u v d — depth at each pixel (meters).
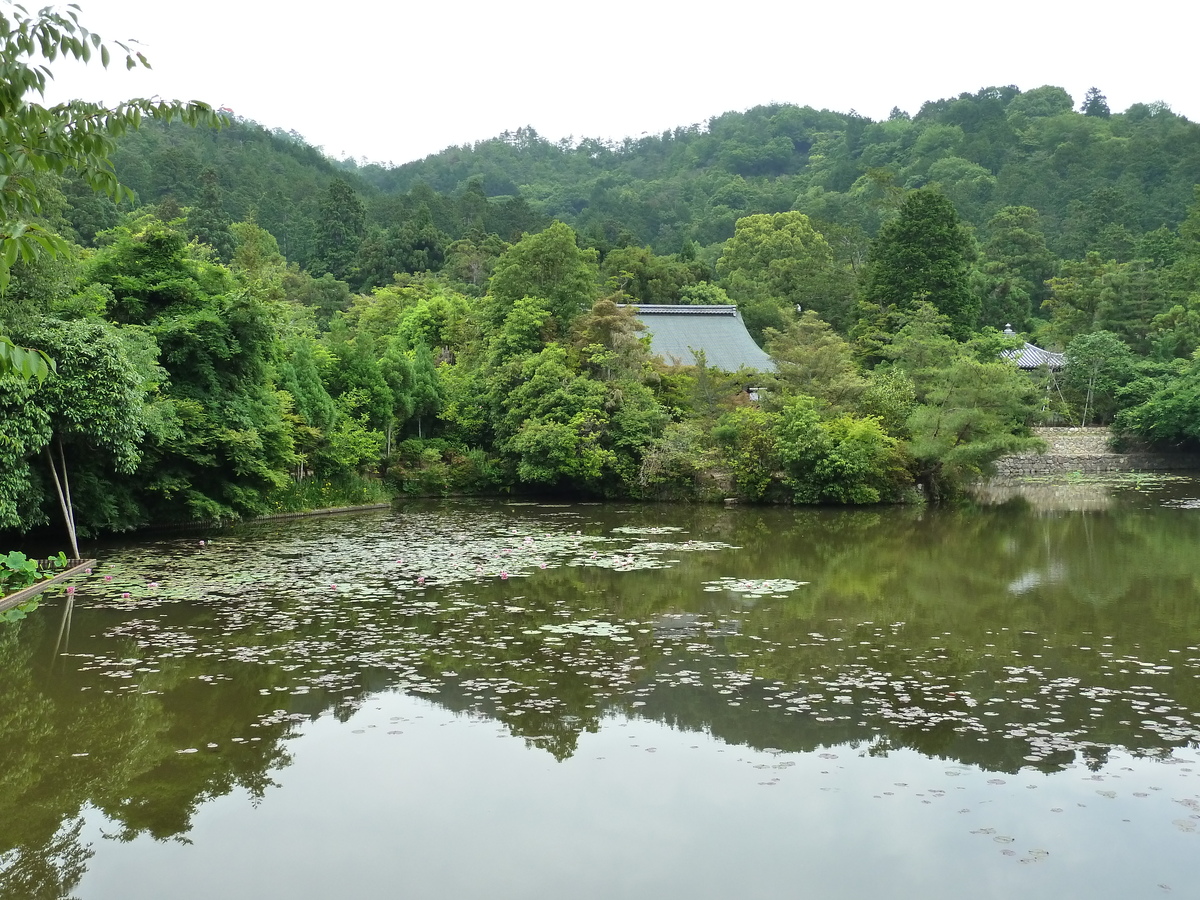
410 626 11.66
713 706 8.54
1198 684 9.16
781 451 27.97
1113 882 5.36
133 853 5.84
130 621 11.85
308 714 8.36
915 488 29.45
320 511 26.69
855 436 27.70
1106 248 69.50
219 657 10.16
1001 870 5.53
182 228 59.81
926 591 14.26
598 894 5.29
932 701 8.63
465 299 49.00
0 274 4.05
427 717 8.28
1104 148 93.50
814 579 15.30
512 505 29.59
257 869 5.61
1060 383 49.12
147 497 20.44
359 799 6.62
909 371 34.84
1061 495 32.22
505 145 155.00
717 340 46.66
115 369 15.50
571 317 36.97
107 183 5.29
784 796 6.61
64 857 5.78
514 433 32.50
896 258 51.03
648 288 59.28
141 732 7.91
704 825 6.18
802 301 59.28
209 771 7.11
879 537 20.97
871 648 10.67
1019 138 106.25
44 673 9.56
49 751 7.49
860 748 7.50
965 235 62.53
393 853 5.82
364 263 69.88
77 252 22.75
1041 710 8.37
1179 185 84.12
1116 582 15.09
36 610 12.47
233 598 13.31
